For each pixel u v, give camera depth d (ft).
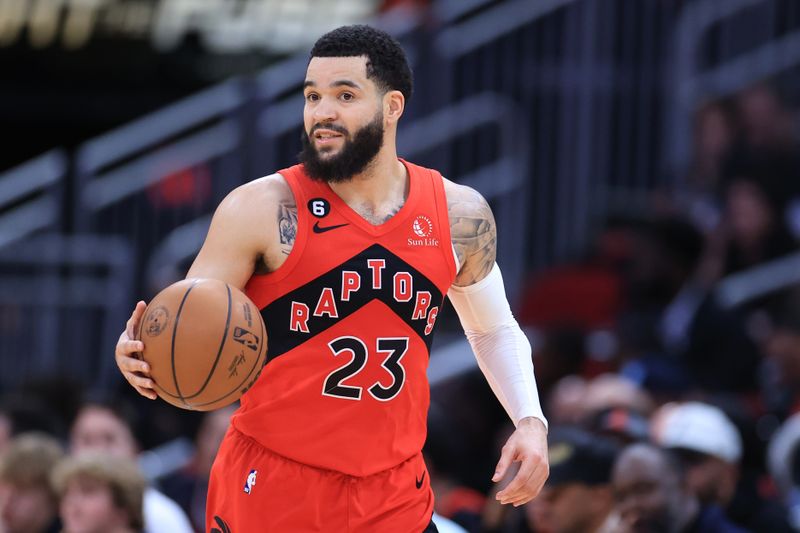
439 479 68.74
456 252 40.63
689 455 63.62
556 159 99.35
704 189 98.94
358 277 38.88
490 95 98.68
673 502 53.62
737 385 87.04
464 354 90.48
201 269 38.14
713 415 65.10
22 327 97.55
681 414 65.36
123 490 60.85
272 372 39.09
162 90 119.65
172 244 96.68
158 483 86.38
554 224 99.09
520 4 99.35
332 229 38.96
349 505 39.47
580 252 97.71
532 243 98.94
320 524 39.45
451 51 98.32
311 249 38.65
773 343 86.07
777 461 72.90
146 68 118.93
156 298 37.01
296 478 39.40
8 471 64.95
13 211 104.88
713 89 101.55
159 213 98.58
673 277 93.30
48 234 98.27
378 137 39.01
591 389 72.49
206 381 36.32
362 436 39.32
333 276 38.73
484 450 87.30
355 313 38.91
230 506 40.37
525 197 98.07
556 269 95.81
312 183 39.34
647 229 94.27
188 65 119.14
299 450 39.24
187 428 92.43
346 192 39.58
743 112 100.73
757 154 99.19
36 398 84.02
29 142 123.65
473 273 41.78
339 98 38.68
